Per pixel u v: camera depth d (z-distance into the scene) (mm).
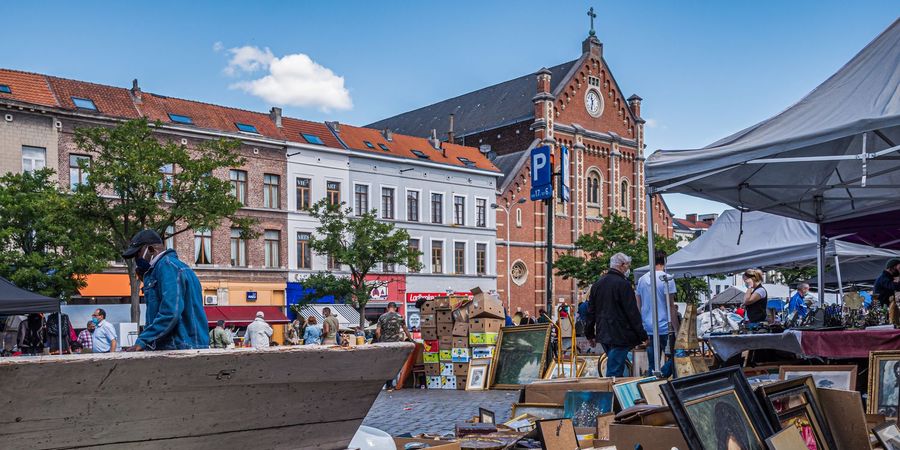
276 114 43812
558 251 58656
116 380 3084
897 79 8320
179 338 5125
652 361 11234
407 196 49188
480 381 15109
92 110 35688
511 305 55375
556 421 5816
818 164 11008
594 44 63625
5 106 33156
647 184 10312
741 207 12797
